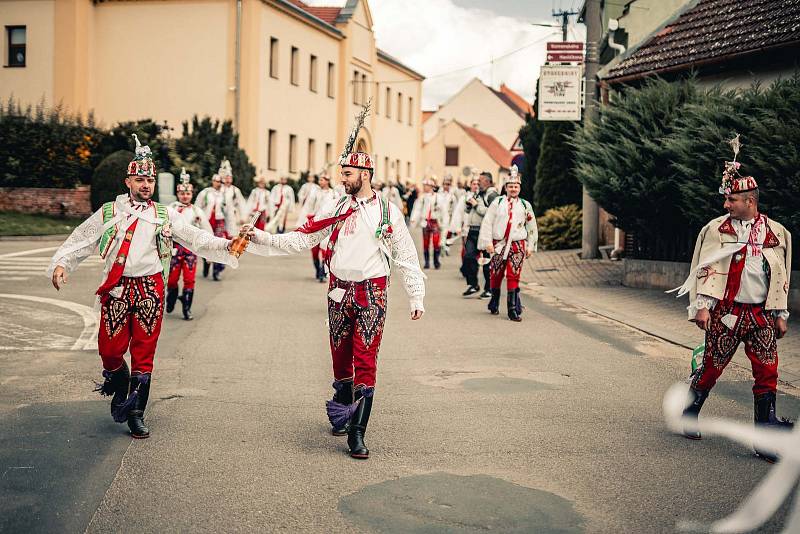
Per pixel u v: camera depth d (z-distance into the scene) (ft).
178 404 23.36
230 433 20.62
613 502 16.20
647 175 48.37
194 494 16.33
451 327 37.83
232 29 123.24
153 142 99.71
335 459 18.71
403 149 191.62
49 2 124.88
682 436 20.79
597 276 59.11
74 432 20.48
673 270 50.90
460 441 20.18
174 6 124.88
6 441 19.67
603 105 52.70
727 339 19.84
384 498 16.26
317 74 145.69
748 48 47.93
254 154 124.77
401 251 20.53
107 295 20.12
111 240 20.18
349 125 157.79
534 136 93.66
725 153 40.06
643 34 76.23
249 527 14.69
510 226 40.01
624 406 23.79
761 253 19.63
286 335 34.83
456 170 254.27
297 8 134.21
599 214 74.54
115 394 20.83
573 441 20.27
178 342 33.01
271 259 71.92
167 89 125.70
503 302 47.44
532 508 15.81
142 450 19.12
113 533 14.33
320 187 59.72
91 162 98.48
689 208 44.60
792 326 37.45
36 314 38.81
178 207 40.86
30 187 97.86
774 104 39.27
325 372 27.78
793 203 37.52
